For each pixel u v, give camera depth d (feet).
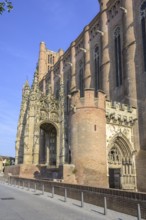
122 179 122.72
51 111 196.95
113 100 152.97
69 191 81.61
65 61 244.22
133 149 126.62
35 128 184.85
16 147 217.97
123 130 126.00
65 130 193.36
